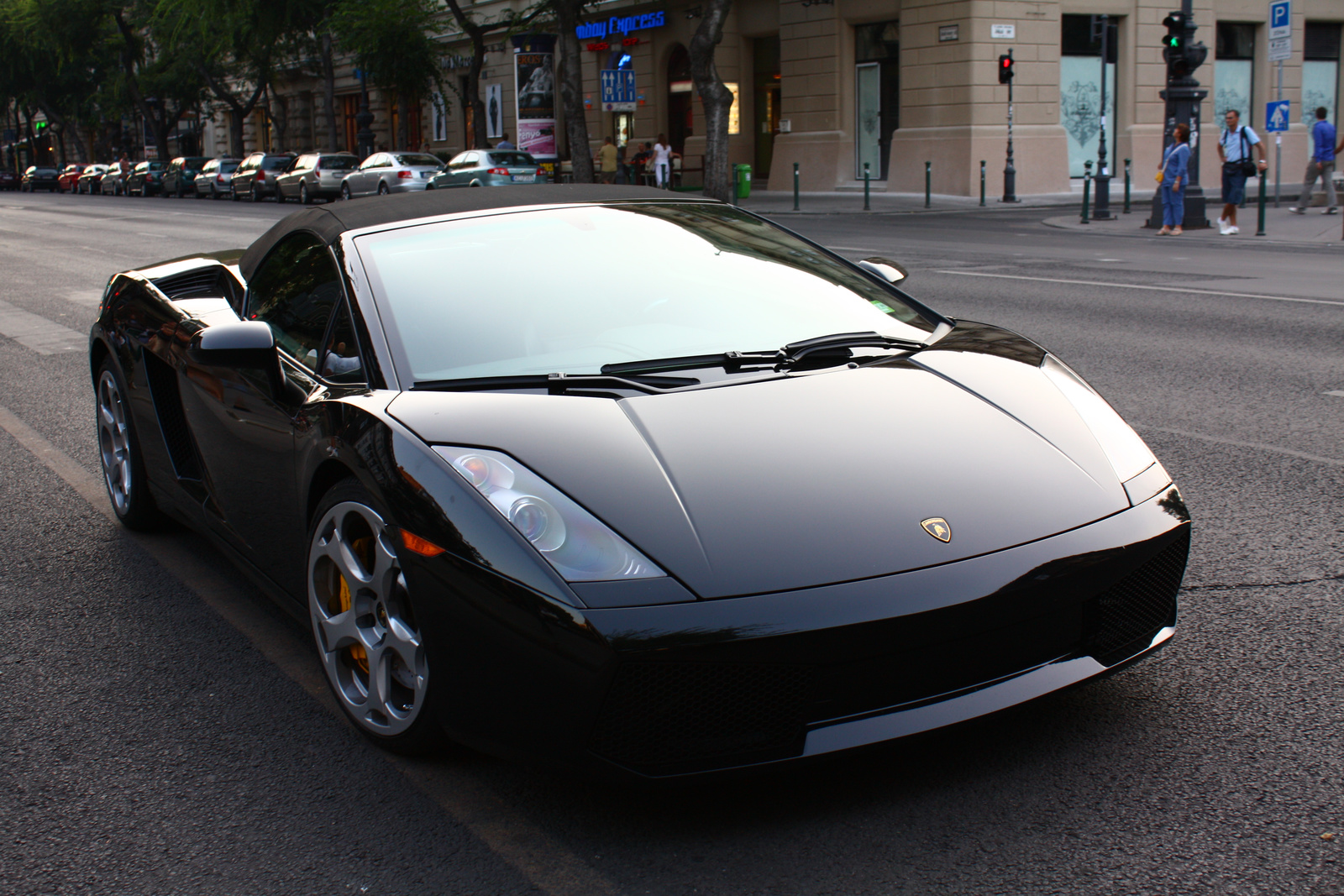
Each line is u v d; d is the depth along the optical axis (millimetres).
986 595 2350
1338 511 4414
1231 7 29172
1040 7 26391
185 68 50781
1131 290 11211
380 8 36312
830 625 2250
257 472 3307
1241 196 17266
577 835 2420
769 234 3867
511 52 39312
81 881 2338
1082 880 2203
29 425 6496
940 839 2350
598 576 2281
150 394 4074
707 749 2297
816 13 29328
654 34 34094
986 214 22828
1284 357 7656
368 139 40094
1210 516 4406
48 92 65938
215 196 45031
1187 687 2977
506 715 2357
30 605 3863
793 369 3025
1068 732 2756
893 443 2652
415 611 2463
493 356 2977
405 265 3246
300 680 3232
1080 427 2865
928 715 2357
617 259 3416
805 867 2275
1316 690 2936
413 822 2490
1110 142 28234
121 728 2984
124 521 4578
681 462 2518
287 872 2334
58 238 22359
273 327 3562
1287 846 2281
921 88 27141
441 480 2480
